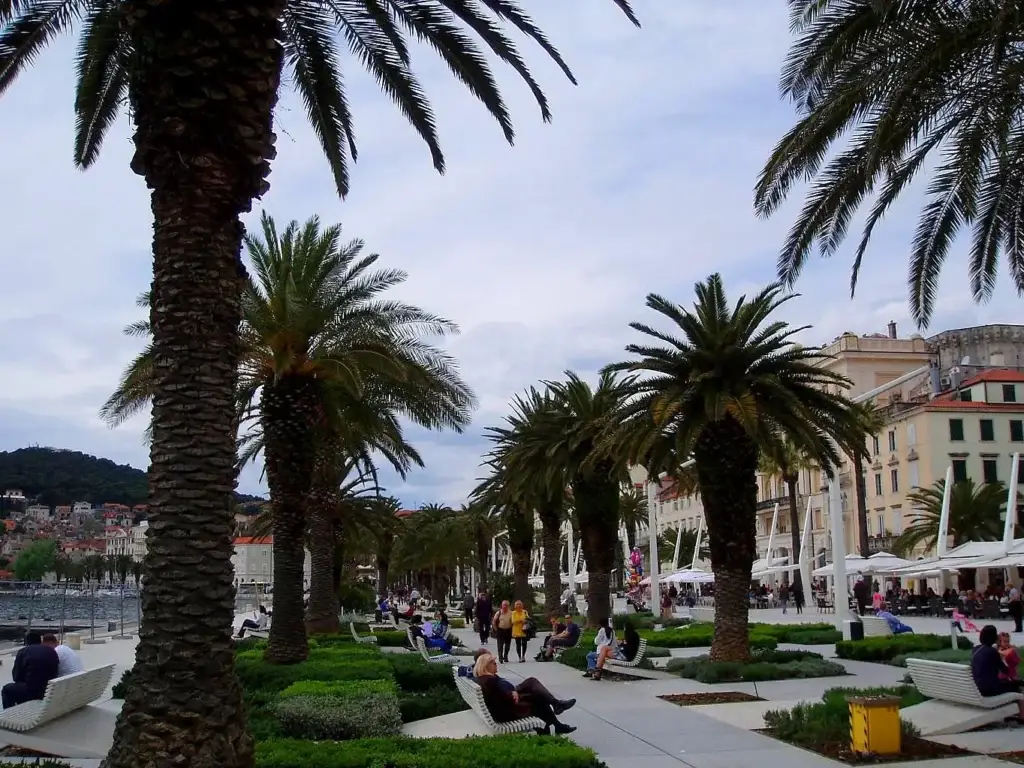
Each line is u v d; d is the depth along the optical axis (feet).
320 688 40.60
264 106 24.91
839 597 85.81
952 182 42.88
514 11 35.55
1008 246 44.93
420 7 38.11
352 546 178.19
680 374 63.00
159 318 23.65
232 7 24.32
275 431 61.11
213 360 23.57
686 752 34.09
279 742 29.07
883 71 37.96
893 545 198.08
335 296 62.23
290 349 61.05
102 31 36.76
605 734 38.32
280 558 59.88
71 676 33.45
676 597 207.62
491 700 34.68
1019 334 248.11
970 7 35.45
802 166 43.45
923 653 63.16
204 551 22.67
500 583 169.89
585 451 99.09
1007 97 38.88
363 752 27.14
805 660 62.08
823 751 33.63
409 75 41.65
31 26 36.68
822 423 61.72
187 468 22.89
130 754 21.33
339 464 95.04
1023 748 32.63
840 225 45.44
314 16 39.40
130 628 120.16
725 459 62.08
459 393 76.07
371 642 80.89
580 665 68.59
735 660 60.85
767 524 270.67
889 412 222.69
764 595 211.20
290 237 64.03
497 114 40.75
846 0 37.11
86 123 41.45
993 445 211.20
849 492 236.63
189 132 23.76
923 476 211.41
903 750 32.55
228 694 22.48
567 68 37.22
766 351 61.00
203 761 21.38
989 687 36.24
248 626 106.42
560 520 124.36
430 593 319.68
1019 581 183.32
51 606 145.18
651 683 56.39
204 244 23.77
